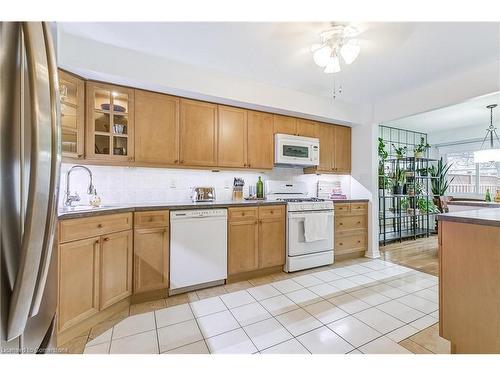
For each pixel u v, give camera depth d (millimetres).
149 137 2441
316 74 2617
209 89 2535
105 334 1716
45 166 572
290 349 1555
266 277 2785
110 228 1916
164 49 2156
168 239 2271
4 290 527
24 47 553
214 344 1607
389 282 2611
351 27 1809
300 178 3711
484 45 2047
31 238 549
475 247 1380
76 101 2117
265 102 2859
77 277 1669
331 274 2861
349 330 1753
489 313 1320
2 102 507
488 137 4629
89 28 1858
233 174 3209
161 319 1910
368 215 3607
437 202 4262
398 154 4664
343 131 3768
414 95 3018
